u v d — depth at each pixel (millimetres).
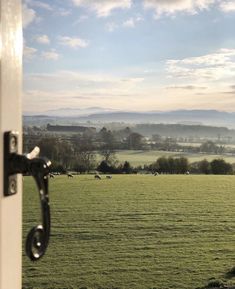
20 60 645
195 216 8875
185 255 8336
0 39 561
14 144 601
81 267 7910
